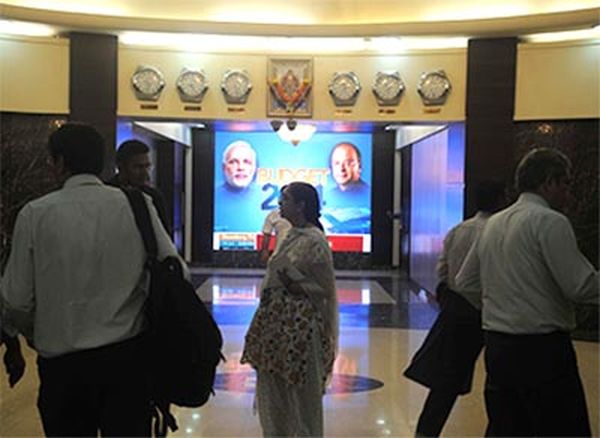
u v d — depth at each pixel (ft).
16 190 25.52
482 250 10.27
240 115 26.35
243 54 26.32
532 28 24.35
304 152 46.73
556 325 9.50
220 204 47.09
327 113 26.35
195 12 26.00
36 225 8.22
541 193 9.86
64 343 8.19
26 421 14.88
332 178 46.73
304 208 12.49
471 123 25.46
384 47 26.16
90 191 8.46
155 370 8.85
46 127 25.70
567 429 9.60
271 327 12.16
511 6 25.03
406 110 26.13
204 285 38.60
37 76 25.55
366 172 46.65
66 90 25.76
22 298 8.21
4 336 9.00
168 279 8.61
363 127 30.17
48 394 8.38
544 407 9.63
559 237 9.23
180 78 26.11
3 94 25.23
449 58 25.82
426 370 13.15
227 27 25.36
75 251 8.21
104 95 25.81
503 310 9.78
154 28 25.31
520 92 25.14
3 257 25.23
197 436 14.16
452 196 27.71
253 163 46.85
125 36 26.12
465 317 12.89
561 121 24.79
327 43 26.22
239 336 24.36
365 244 46.91
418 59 26.03
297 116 26.27
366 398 17.11
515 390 9.89
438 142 32.50
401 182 46.37
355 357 21.57
